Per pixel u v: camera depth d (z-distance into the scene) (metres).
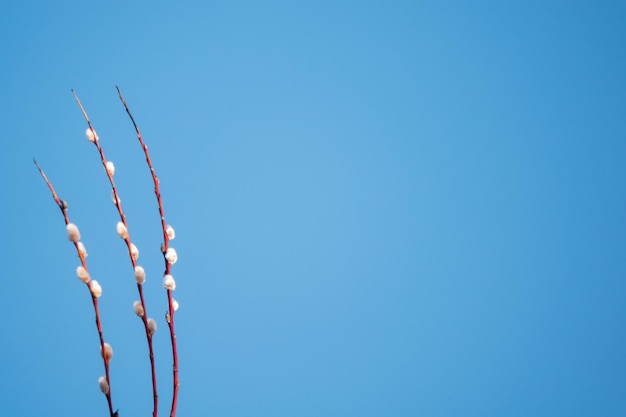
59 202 1.63
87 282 1.62
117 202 1.68
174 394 1.65
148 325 1.65
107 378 1.62
